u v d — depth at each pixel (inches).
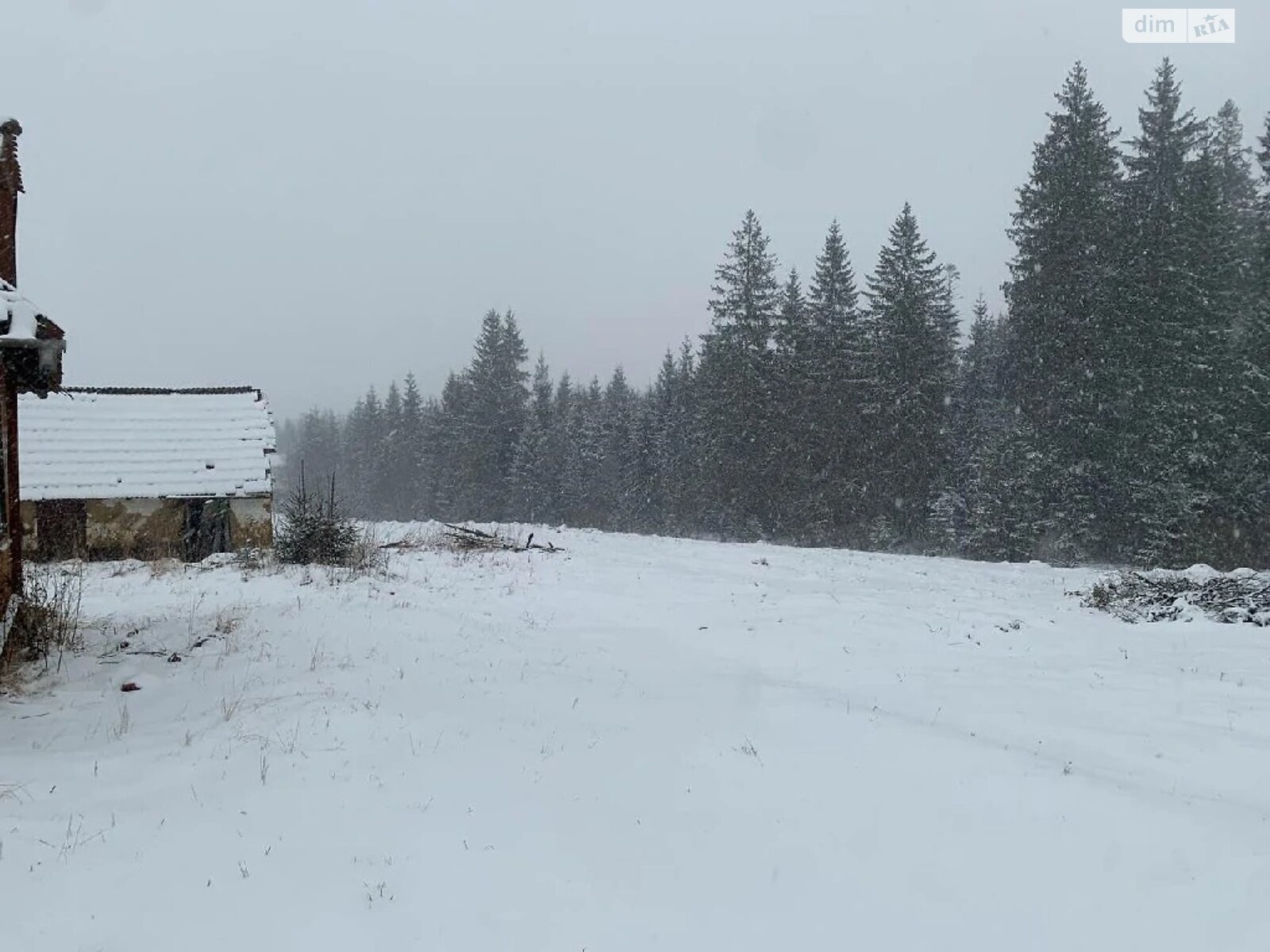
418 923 180.2
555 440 2591.0
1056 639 507.2
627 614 604.4
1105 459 1208.8
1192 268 1216.2
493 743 300.2
